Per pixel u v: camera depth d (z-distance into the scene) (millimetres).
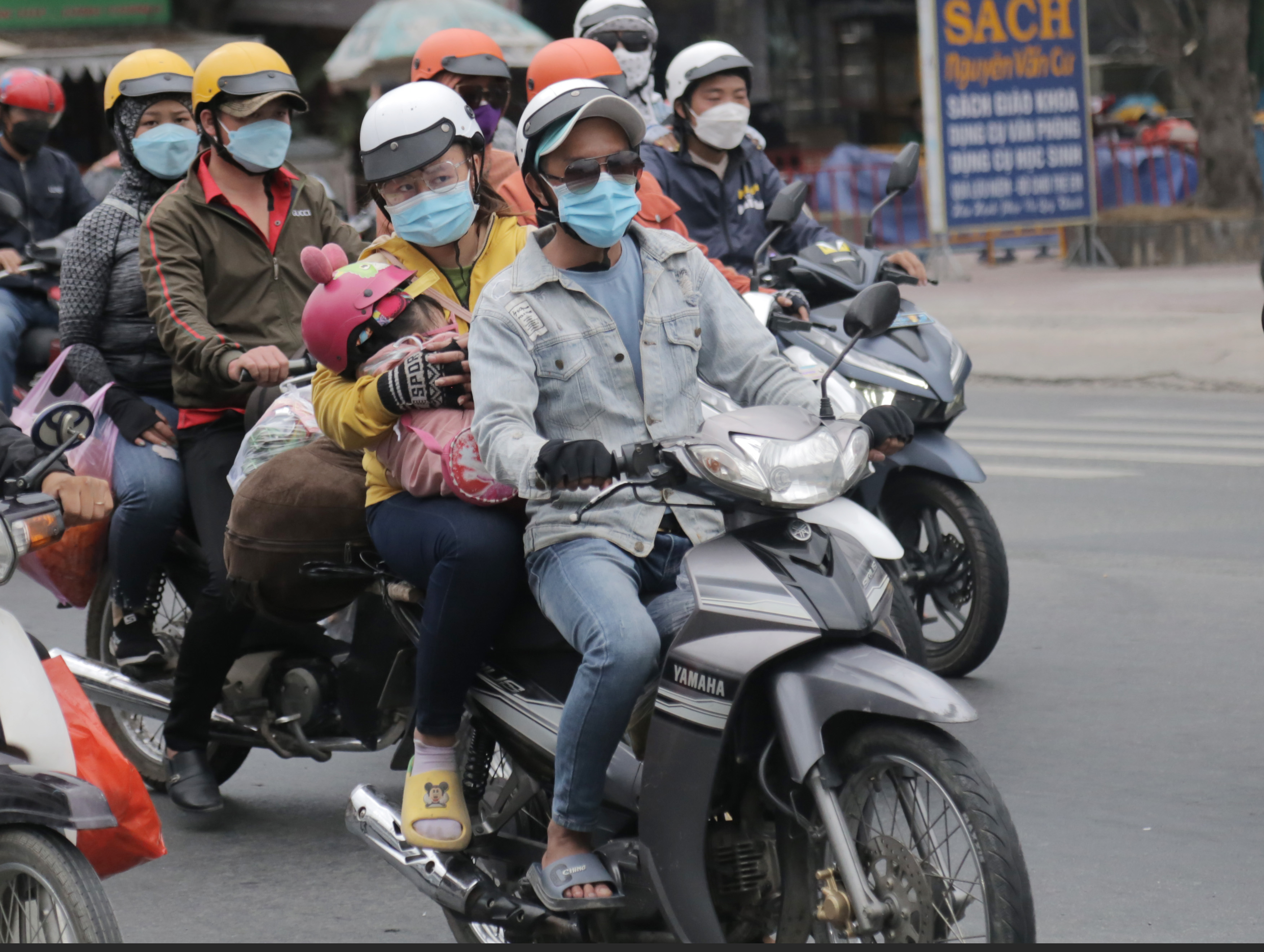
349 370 12273
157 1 67000
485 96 18781
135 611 17016
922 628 18812
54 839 10250
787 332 19250
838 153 67125
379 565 13617
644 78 23578
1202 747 16953
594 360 11391
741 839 10922
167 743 16406
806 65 86188
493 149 18734
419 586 12148
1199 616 21734
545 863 11273
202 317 16156
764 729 10500
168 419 17312
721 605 10375
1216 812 15188
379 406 11742
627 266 11625
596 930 11414
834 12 85688
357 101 70938
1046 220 59438
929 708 9750
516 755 11906
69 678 11211
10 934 10508
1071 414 39000
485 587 11555
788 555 10477
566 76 18516
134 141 17172
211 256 16500
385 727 14656
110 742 11094
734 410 11383
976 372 45750
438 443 11609
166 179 17422
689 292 11734
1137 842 14555
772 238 19094
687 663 10461
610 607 10781
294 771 18109
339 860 15242
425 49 18734
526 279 11375
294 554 13805
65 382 17578
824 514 15188
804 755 9984
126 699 16734
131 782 11094
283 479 13883
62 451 10844
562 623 11047
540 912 11477
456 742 12266
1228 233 59531
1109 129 72438
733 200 21281
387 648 14273
